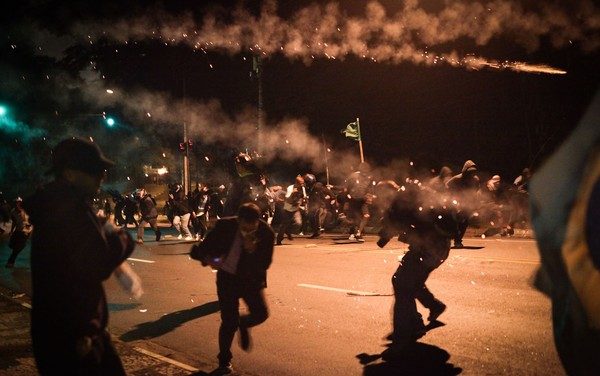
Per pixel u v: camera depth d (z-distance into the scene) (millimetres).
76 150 2918
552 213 1383
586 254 1329
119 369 2973
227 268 5375
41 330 2688
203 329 7156
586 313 1351
